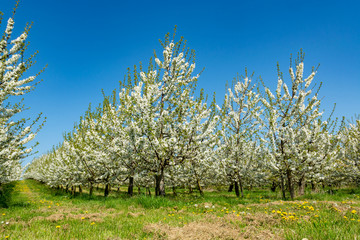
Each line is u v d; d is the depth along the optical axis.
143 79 12.52
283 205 8.32
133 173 12.99
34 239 4.56
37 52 8.45
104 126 14.28
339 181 19.77
